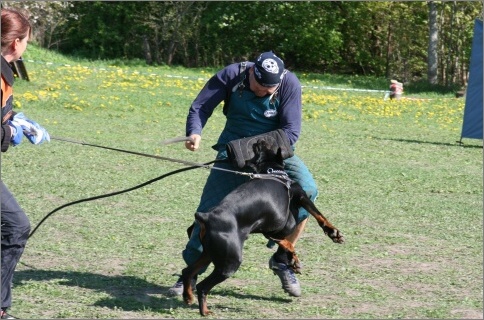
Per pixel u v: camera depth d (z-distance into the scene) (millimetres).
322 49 45562
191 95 27922
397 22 45469
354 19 45594
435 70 41469
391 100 30984
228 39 44875
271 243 7586
